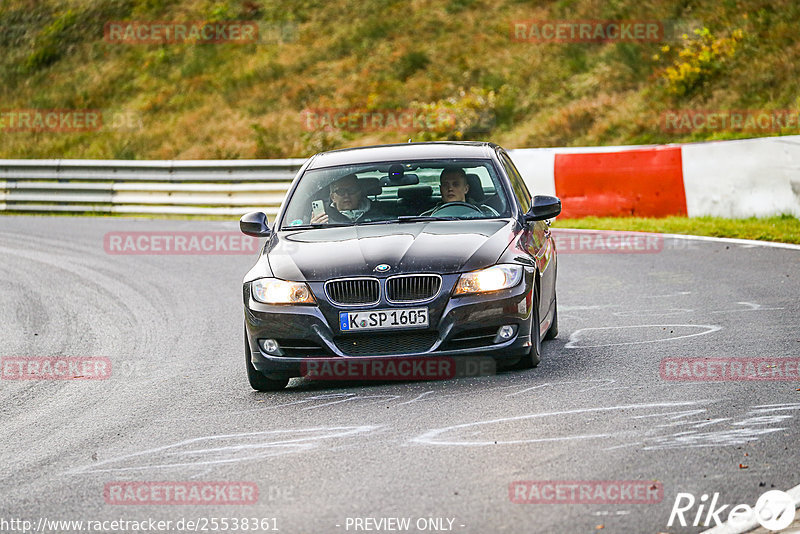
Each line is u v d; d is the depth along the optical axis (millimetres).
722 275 41625
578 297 38969
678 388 23719
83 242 66000
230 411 24734
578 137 89688
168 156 104500
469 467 18562
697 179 60438
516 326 25234
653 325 32156
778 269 42062
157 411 25438
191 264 55031
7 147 114500
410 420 22219
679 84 90312
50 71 131250
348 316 24844
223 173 81250
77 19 139250
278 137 102375
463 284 24875
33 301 45750
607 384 24500
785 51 89875
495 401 23359
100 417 25344
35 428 24828
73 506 18062
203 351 33312
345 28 123688
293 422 22984
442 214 28266
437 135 96062
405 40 116938
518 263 25594
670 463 18125
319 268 25406
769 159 56750
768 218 56625
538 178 66750
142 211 83625
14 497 18953
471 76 105812
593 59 101750
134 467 20391
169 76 123750
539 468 18234
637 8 106500
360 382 26844
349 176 29375
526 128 93875
